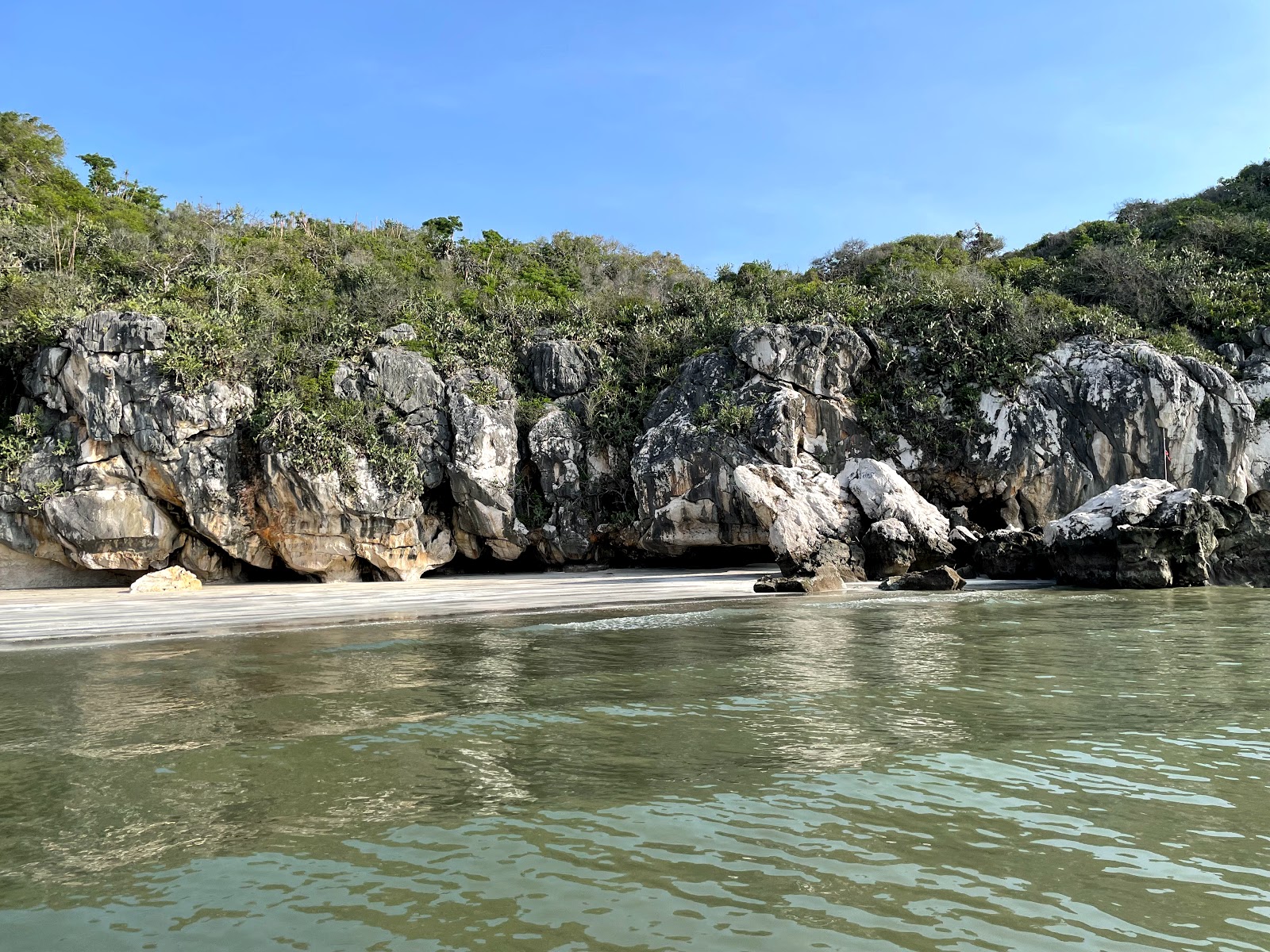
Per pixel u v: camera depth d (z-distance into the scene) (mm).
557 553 44625
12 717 10250
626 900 5066
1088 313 44875
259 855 5863
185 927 4828
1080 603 22516
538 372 48094
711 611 21859
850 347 43562
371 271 55438
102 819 6641
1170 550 27359
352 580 41750
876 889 5160
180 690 11867
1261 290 47688
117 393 38156
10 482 38344
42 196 56531
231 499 39062
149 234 56625
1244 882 5227
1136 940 4543
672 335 49625
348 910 5000
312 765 8000
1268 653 13906
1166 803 6625
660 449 42219
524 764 7914
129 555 39000
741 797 6887
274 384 41344
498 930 4711
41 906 5133
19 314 40906
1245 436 40906
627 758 8031
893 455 42406
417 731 9195
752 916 4832
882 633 16797
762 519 33625
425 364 44188
